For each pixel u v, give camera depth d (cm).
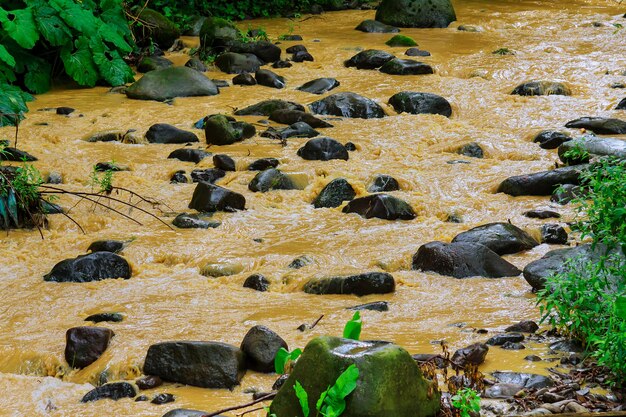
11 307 770
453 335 667
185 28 2064
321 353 472
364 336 667
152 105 1509
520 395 553
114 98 1576
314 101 1452
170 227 978
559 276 639
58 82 1683
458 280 800
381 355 468
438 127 1353
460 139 1284
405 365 474
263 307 747
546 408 532
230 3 2322
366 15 2377
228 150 1238
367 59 1730
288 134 1304
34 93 1611
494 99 1489
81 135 1338
